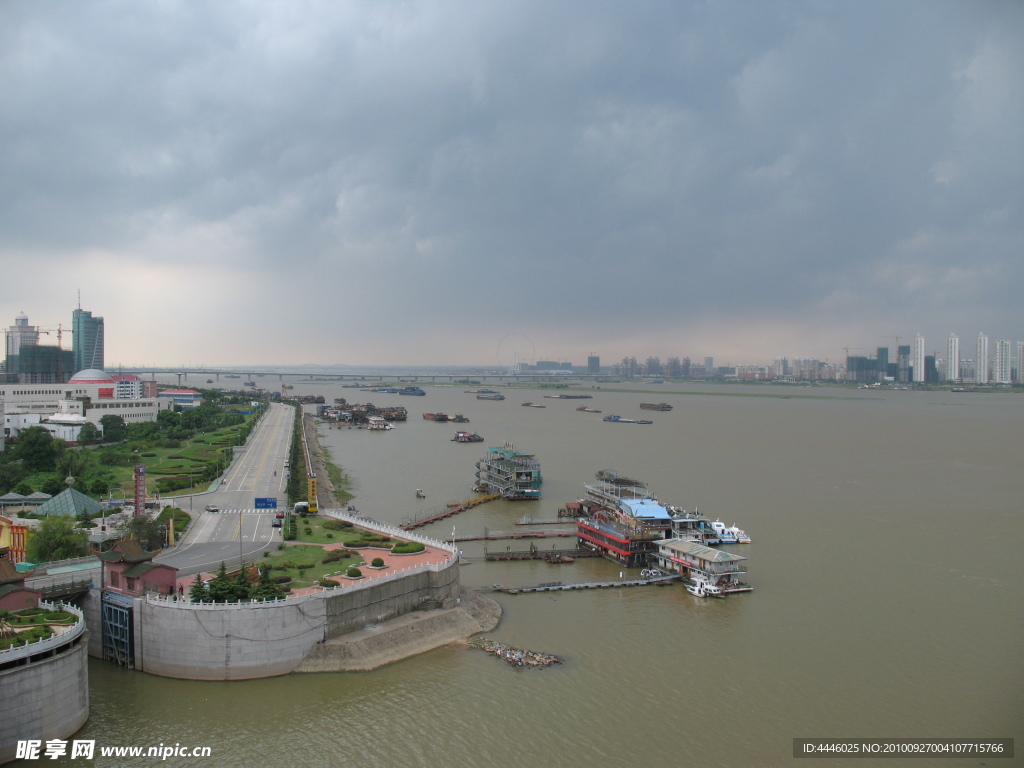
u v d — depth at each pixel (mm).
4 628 84438
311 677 97750
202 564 124938
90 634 105562
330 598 103625
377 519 192500
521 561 156000
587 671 100875
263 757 79688
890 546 162625
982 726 87312
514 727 85875
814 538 169000
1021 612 123500
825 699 93688
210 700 91438
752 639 112312
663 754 80750
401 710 89500
